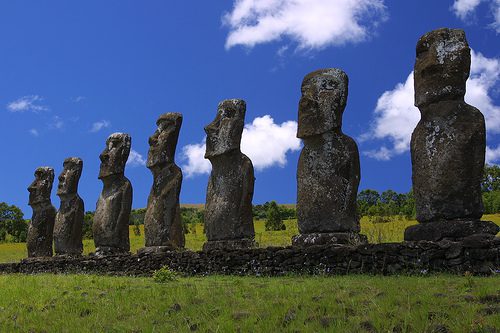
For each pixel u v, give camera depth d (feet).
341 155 46.98
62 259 68.69
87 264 63.93
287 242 63.46
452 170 40.24
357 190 47.03
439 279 32.83
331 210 46.44
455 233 39.09
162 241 61.05
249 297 30.63
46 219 82.48
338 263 41.37
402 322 22.93
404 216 91.71
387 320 23.17
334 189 46.68
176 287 35.76
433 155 41.11
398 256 38.32
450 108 41.14
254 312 26.48
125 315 28.89
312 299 28.27
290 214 119.85
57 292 37.86
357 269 40.16
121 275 58.18
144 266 56.75
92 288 40.09
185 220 142.82
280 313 25.70
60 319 28.63
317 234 46.16
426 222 41.16
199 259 51.06
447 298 26.04
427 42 42.88
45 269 70.38
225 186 55.62
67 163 79.15
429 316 23.22
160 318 27.32
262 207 137.59
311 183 47.50
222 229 54.80
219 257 49.44
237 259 48.06
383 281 33.09
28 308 32.37
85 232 125.49
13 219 163.53
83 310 30.32
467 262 35.63
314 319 24.59
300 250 43.75
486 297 25.34
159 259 55.16
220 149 55.77
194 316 26.84
